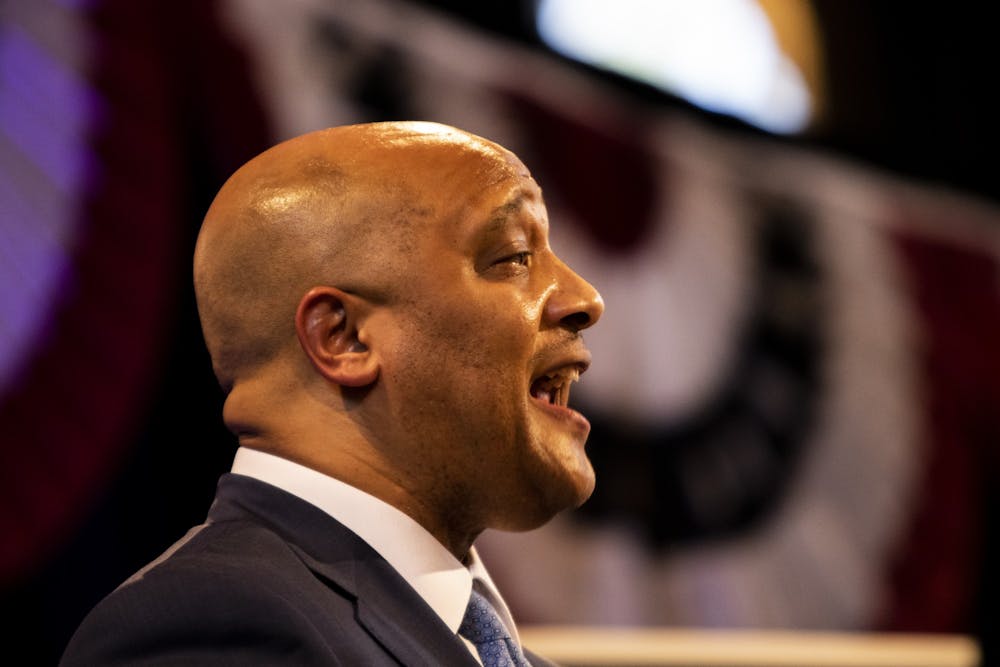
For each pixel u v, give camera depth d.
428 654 1.75
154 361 4.24
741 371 5.53
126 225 4.25
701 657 5.00
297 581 1.74
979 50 6.50
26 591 3.97
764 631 5.24
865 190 6.07
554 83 5.43
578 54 5.54
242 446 1.99
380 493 1.92
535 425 1.98
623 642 4.91
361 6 4.96
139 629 1.67
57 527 4.00
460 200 1.98
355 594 1.77
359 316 1.93
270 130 4.61
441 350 1.92
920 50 6.40
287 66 4.71
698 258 5.57
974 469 5.84
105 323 4.17
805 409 5.61
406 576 1.86
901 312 5.92
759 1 6.04
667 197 5.57
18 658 3.92
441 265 1.94
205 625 1.66
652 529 5.16
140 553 4.18
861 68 6.23
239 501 1.92
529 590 4.87
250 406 1.95
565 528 5.01
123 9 4.38
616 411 5.23
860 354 5.79
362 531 1.87
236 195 2.00
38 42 4.24
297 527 1.86
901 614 5.54
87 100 4.27
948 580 5.65
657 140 5.61
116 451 4.13
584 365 2.07
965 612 5.65
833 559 5.48
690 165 5.67
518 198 2.03
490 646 1.91
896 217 6.08
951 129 6.35
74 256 4.16
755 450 5.46
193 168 4.46
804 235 5.86
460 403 1.92
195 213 4.43
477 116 5.18
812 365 5.69
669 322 5.44
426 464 1.93
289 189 1.97
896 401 5.79
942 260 6.11
